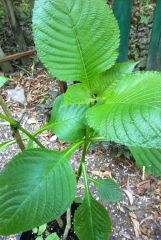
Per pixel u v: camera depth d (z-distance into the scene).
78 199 0.51
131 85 0.24
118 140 0.20
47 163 0.29
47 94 0.96
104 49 0.27
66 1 0.26
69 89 0.28
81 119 0.35
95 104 0.27
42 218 0.27
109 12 0.26
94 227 0.36
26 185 0.28
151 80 0.23
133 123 0.20
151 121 0.19
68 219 0.47
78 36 0.26
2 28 1.12
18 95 0.97
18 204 0.27
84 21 0.26
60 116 0.36
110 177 0.75
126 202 0.70
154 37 0.71
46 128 0.35
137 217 0.67
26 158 0.29
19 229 0.26
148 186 0.73
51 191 0.28
